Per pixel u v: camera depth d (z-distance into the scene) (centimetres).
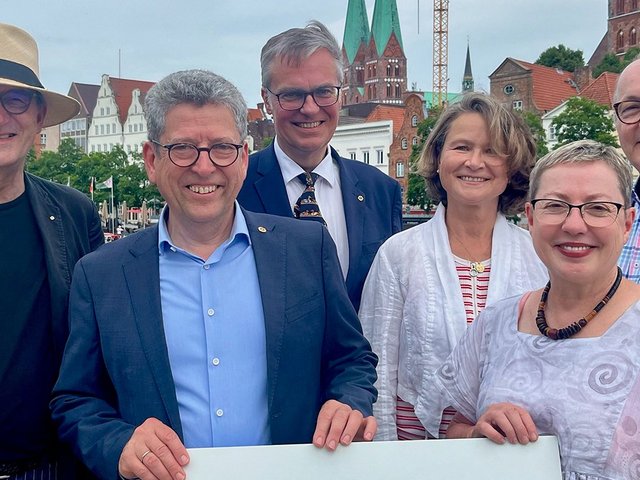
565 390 254
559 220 258
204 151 283
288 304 299
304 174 455
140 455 246
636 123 392
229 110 289
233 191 294
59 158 8856
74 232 371
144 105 298
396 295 382
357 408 282
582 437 246
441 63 10875
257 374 292
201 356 288
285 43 434
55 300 345
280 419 289
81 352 289
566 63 10075
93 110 12875
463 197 371
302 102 435
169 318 291
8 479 339
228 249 304
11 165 341
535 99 7750
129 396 282
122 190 7744
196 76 291
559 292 266
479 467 260
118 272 296
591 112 4734
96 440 264
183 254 300
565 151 266
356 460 262
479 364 299
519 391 266
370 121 8475
